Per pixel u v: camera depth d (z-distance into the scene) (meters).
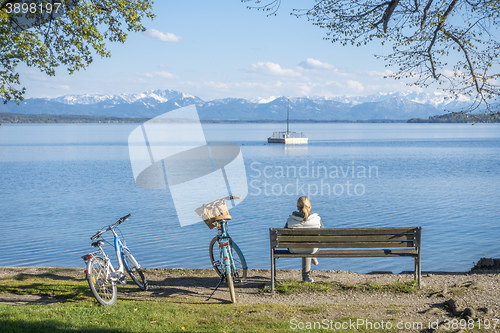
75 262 15.50
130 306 5.99
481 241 18.81
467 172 56.34
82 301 6.38
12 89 9.86
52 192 38.56
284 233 6.80
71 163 73.69
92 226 22.81
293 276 7.88
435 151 102.56
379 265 15.11
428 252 16.95
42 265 15.09
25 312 5.59
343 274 7.94
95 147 125.75
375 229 6.69
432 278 7.36
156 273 8.33
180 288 7.24
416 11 10.29
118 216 26.09
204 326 5.11
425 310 5.60
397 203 31.17
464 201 32.09
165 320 5.32
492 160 75.75
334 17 10.79
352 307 5.88
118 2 10.41
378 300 6.21
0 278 8.00
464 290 6.36
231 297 6.32
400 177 51.06
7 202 32.59
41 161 78.19
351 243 6.72
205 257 16.14
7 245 18.33
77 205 30.94
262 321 5.29
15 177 52.47
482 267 8.57
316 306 5.95
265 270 8.43
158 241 18.94
